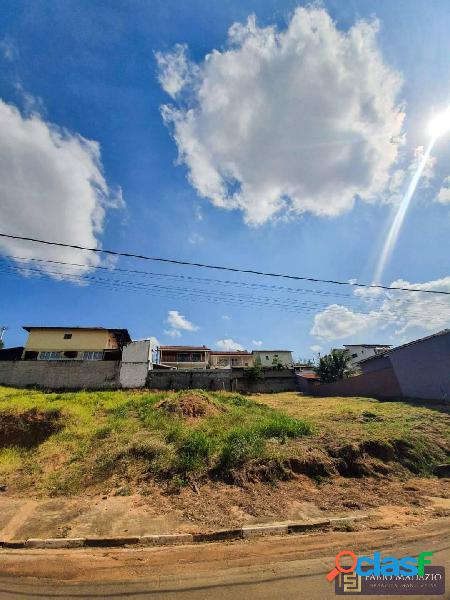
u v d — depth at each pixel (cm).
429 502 623
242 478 709
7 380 2253
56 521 568
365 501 628
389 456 819
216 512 585
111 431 1040
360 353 4397
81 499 666
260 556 444
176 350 3756
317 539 487
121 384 2342
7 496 695
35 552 473
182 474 734
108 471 782
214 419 1230
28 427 1074
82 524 552
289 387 2970
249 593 359
